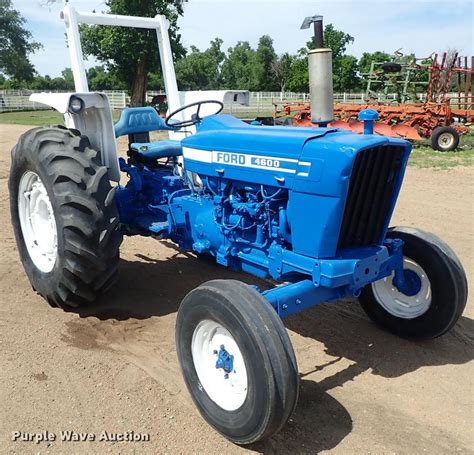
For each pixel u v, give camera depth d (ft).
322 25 10.15
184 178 14.16
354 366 11.25
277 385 7.92
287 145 9.98
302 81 168.86
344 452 8.68
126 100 100.83
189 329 9.42
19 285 15.23
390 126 50.29
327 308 14.07
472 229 20.79
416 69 61.98
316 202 9.58
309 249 9.91
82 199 11.80
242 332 8.22
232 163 11.21
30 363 11.03
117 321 13.07
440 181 31.07
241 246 11.69
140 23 16.26
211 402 9.12
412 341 12.32
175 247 18.88
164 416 9.51
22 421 9.23
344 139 9.50
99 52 77.00
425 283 11.93
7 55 171.83
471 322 13.26
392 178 10.40
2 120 84.07
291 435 9.09
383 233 10.79
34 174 13.44
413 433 9.15
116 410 9.61
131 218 14.98
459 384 10.59
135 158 15.75
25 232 14.33
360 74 66.85
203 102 13.61
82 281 12.53
